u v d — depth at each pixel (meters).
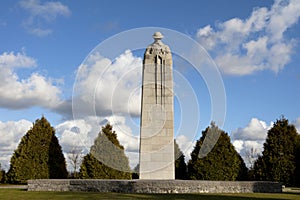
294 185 36.44
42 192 24.25
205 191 24.42
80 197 20.78
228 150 38.72
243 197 21.25
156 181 24.31
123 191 24.41
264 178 37.12
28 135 38.03
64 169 38.41
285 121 38.09
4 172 42.50
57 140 38.66
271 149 37.53
